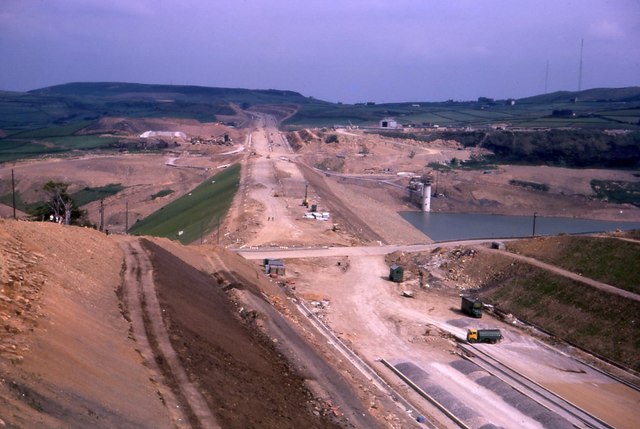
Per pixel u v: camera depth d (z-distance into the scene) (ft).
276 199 364.38
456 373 146.82
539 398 136.98
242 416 75.61
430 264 249.14
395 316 189.98
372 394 119.24
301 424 84.53
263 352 113.80
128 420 62.64
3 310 70.90
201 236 289.53
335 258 253.24
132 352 81.76
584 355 167.43
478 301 194.18
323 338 156.04
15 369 58.80
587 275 205.57
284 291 201.46
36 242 105.50
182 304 111.75
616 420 129.90
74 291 92.89
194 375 80.79
